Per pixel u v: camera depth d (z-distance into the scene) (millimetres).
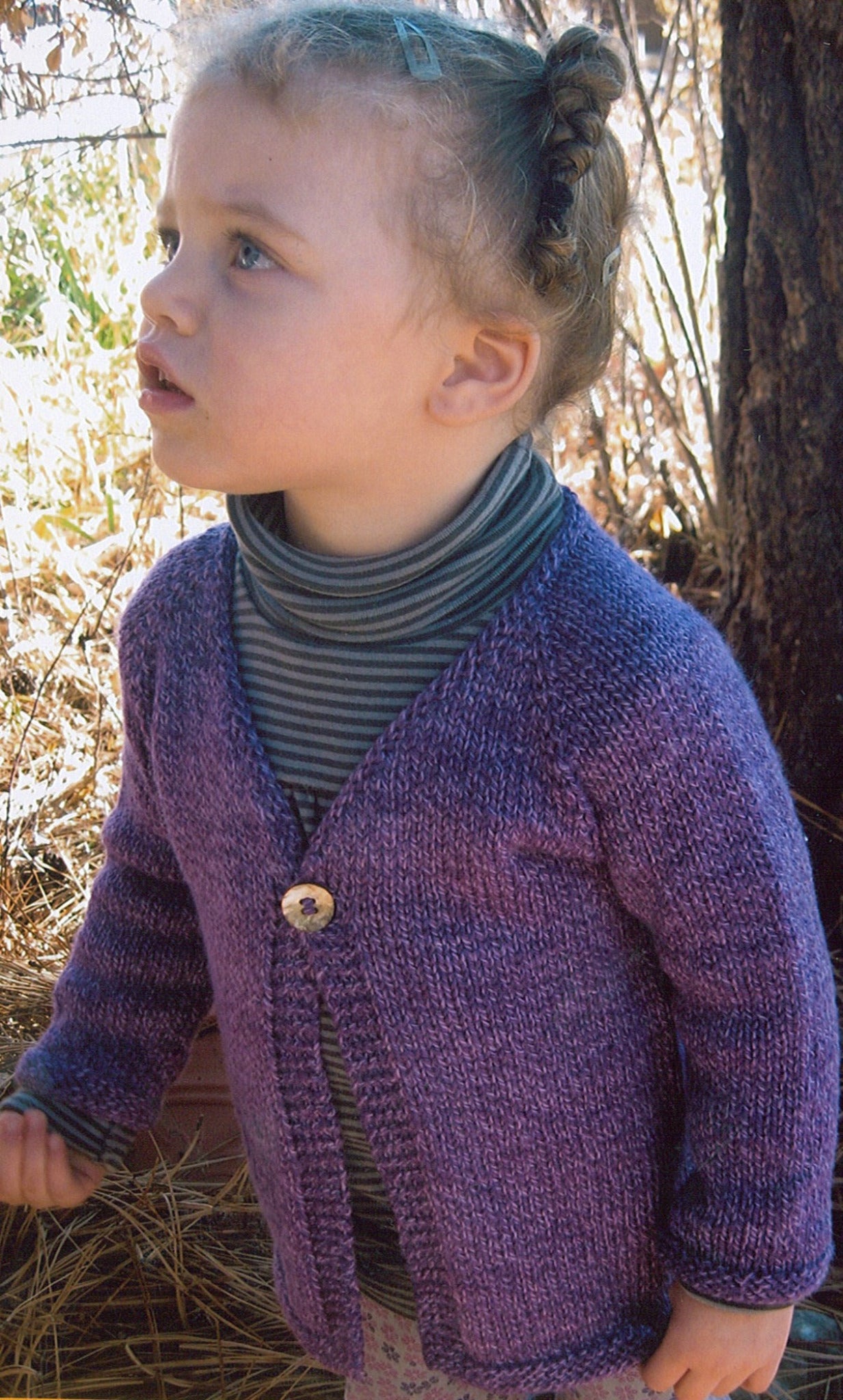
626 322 3074
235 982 1189
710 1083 1118
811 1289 1122
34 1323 1769
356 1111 1188
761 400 2113
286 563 1100
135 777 1316
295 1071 1162
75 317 3787
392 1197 1171
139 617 1262
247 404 1018
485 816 1060
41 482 3305
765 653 2193
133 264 3768
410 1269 1194
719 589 2832
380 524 1113
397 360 1036
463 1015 1107
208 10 1163
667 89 3000
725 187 2162
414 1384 1360
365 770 1081
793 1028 1086
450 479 1104
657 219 3234
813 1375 1720
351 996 1121
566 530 1132
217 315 1011
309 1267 1213
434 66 1026
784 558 2131
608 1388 1316
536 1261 1177
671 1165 1211
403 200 1008
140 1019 1371
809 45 1925
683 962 1102
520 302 1072
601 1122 1158
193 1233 1870
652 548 3082
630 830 1061
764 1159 1095
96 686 2604
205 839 1192
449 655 1090
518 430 1143
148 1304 1747
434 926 1095
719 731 1062
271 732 1145
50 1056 1361
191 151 1018
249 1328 1795
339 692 1114
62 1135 1341
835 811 2145
